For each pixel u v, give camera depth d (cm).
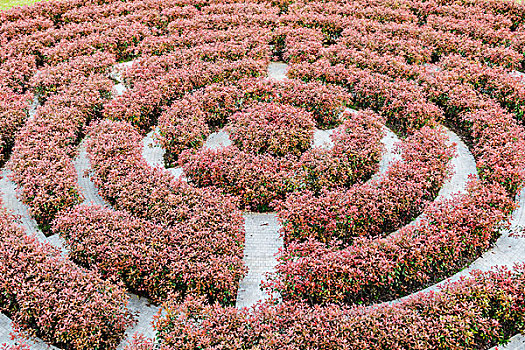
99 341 1202
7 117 2077
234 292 1364
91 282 1309
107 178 1731
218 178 1773
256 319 1201
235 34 2838
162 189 1647
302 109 2156
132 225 1484
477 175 1895
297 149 1969
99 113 2294
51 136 1948
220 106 2239
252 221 1711
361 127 1983
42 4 3316
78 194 1705
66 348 1235
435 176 1702
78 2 3391
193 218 1510
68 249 1505
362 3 3312
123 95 2234
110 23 3034
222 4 3328
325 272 1315
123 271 1381
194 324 1199
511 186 1678
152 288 1360
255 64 2481
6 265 1344
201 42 2798
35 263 1355
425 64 2644
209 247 1409
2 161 2027
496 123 1972
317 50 2667
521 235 1568
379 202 1573
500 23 2997
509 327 1246
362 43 2734
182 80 2383
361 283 1312
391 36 2878
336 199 1597
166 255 1385
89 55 2672
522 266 1365
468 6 3278
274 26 3066
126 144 1877
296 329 1164
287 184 1720
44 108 2119
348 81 2369
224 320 1203
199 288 1310
